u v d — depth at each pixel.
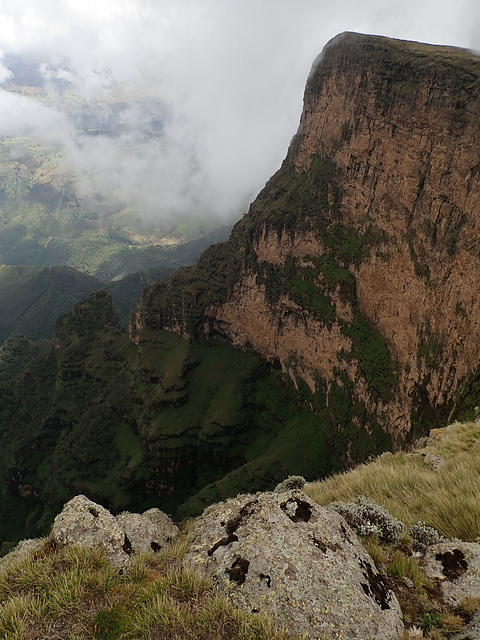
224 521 8.09
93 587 6.79
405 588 7.14
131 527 9.51
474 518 8.96
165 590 6.51
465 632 6.01
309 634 5.56
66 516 8.35
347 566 6.62
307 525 7.43
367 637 5.63
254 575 6.43
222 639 5.60
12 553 9.15
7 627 6.07
